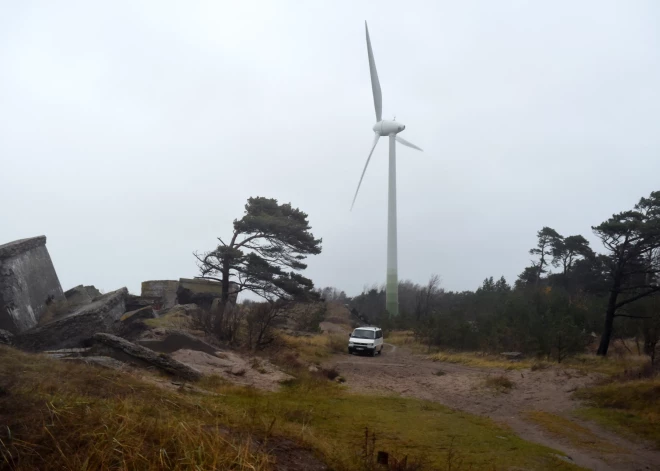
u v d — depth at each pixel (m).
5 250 16.64
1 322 16.27
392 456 7.52
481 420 12.95
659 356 22.12
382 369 24.50
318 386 16.00
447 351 33.84
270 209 32.91
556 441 11.38
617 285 29.44
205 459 4.83
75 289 22.34
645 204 29.12
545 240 63.91
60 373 8.49
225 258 29.34
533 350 27.66
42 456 4.40
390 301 56.38
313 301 32.62
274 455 5.99
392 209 55.84
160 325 23.84
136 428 5.23
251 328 24.23
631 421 13.23
